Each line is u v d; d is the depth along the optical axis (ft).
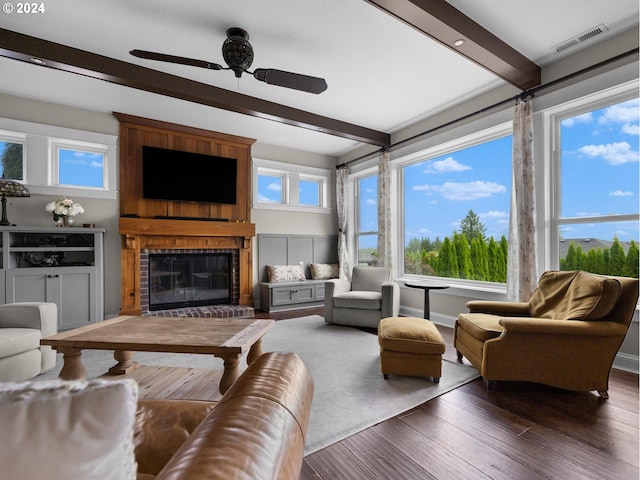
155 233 13.43
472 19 7.90
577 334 6.56
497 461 4.78
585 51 9.04
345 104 12.54
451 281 13.82
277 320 13.79
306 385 3.15
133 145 13.64
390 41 8.71
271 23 7.95
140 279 13.55
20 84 10.80
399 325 8.17
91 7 7.34
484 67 9.04
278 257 17.44
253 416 2.23
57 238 12.00
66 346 6.23
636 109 8.61
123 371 7.98
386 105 12.65
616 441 5.24
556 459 4.82
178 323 7.58
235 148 16.22
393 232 15.84
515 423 5.80
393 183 15.99
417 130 14.39
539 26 8.17
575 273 8.01
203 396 6.73
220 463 1.73
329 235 19.30
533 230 9.86
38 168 11.88
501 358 6.97
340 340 10.85
